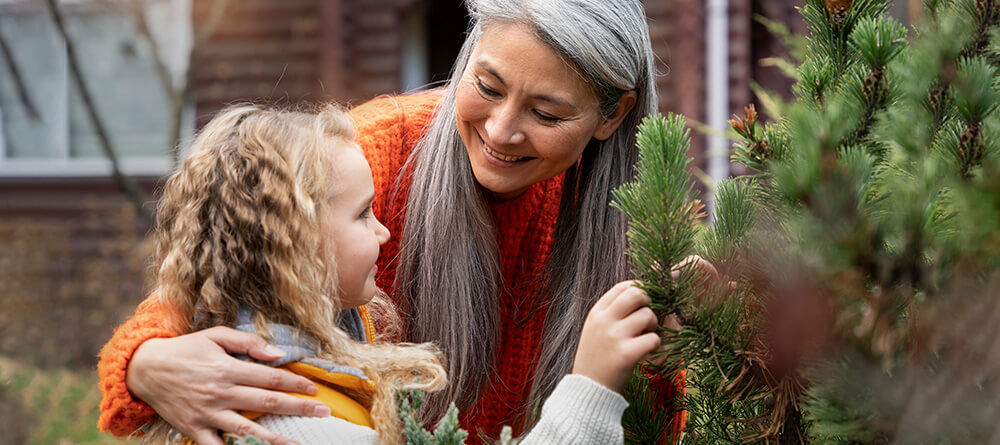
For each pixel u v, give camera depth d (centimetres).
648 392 111
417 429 102
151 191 596
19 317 567
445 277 144
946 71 79
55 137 613
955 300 67
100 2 591
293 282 111
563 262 152
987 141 73
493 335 150
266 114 121
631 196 98
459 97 130
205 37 525
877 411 71
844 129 75
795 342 75
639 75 135
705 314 93
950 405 66
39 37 606
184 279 115
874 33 86
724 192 104
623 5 127
